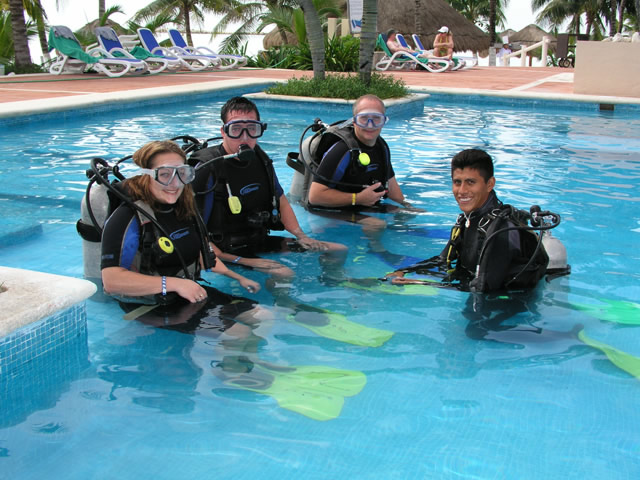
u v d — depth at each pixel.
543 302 3.13
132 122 9.19
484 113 10.92
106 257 2.94
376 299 3.18
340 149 4.57
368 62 11.53
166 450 2.03
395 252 3.95
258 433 2.11
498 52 27.42
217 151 3.73
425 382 2.42
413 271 3.50
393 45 18.36
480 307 3.06
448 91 12.47
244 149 3.62
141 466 1.95
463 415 2.21
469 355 2.63
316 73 11.98
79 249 4.02
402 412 2.23
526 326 2.88
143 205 2.94
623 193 5.43
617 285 3.37
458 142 8.05
